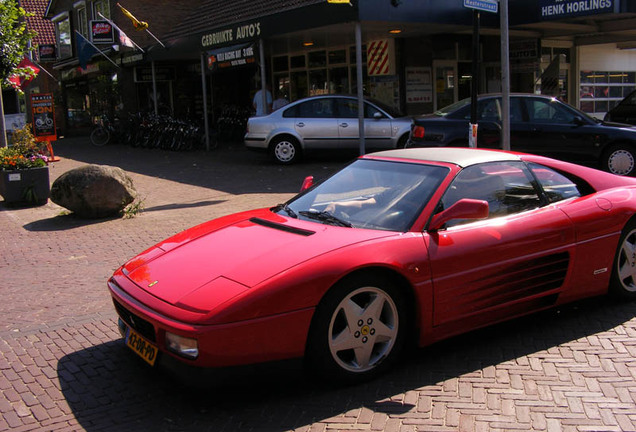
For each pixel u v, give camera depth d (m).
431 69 16.78
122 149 20.58
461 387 3.65
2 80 13.91
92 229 8.38
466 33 16.94
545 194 4.56
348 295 3.52
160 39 21.27
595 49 21.59
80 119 29.72
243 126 21.25
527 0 13.89
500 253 4.05
